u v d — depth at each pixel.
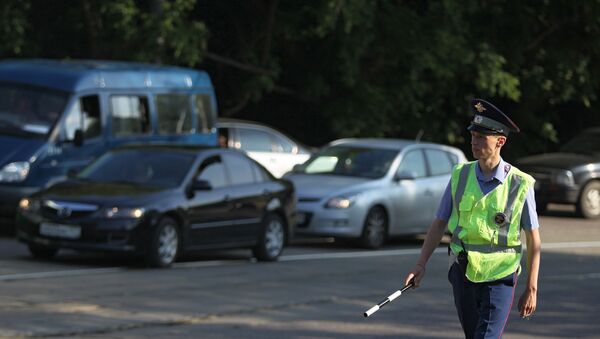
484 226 18.59
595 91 91.00
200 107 57.62
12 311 29.77
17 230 41.22
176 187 41.53
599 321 32.03
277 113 83.50
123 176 42.56
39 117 50.78
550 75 87.06
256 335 27.83
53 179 49.88
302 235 51.00
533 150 91.25
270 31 75.75
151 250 39.88
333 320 30.66
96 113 52.00
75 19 72.12
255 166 45.28
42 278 36.34
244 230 43.66
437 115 84.31
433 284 39.25
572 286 39.69
